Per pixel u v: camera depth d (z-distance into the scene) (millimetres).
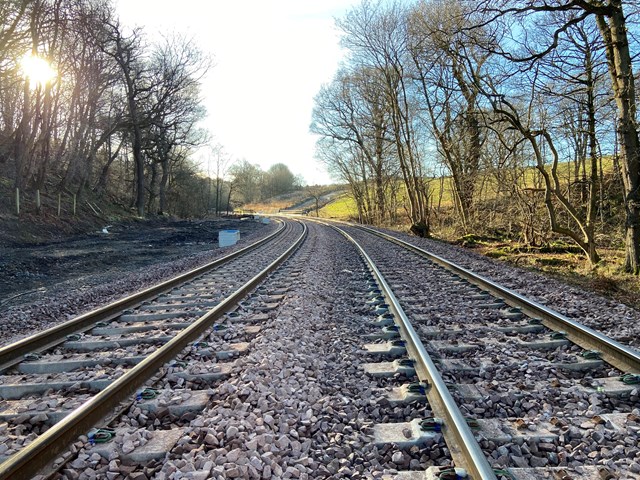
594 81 13922
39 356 5414
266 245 20719
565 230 13414
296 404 3949
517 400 3920
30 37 22734
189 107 43750
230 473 2893
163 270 13375
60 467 2980
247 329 6152
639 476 2797
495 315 6684
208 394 4141
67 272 13695
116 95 40688
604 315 6531
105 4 32719
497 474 2795
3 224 19812
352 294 8711
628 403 3818
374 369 4746
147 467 3041
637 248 11102
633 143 11164
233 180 92438
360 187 54750
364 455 3225
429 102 26797
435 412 3609
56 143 38500
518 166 21031
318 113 48031
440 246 18328
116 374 4672
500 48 11945
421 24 23047
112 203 38031
